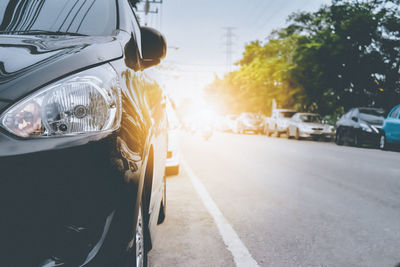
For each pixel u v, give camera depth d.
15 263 1.49
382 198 5.74
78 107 1.64
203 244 3.66
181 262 3.21
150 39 2.88
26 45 1.92
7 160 1.47
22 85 1.61
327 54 24.11
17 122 1.54
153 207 2.96
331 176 7.83
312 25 25.77
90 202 1.58
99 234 1.61
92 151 1.60
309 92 27.91
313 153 13.02
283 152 13.36
